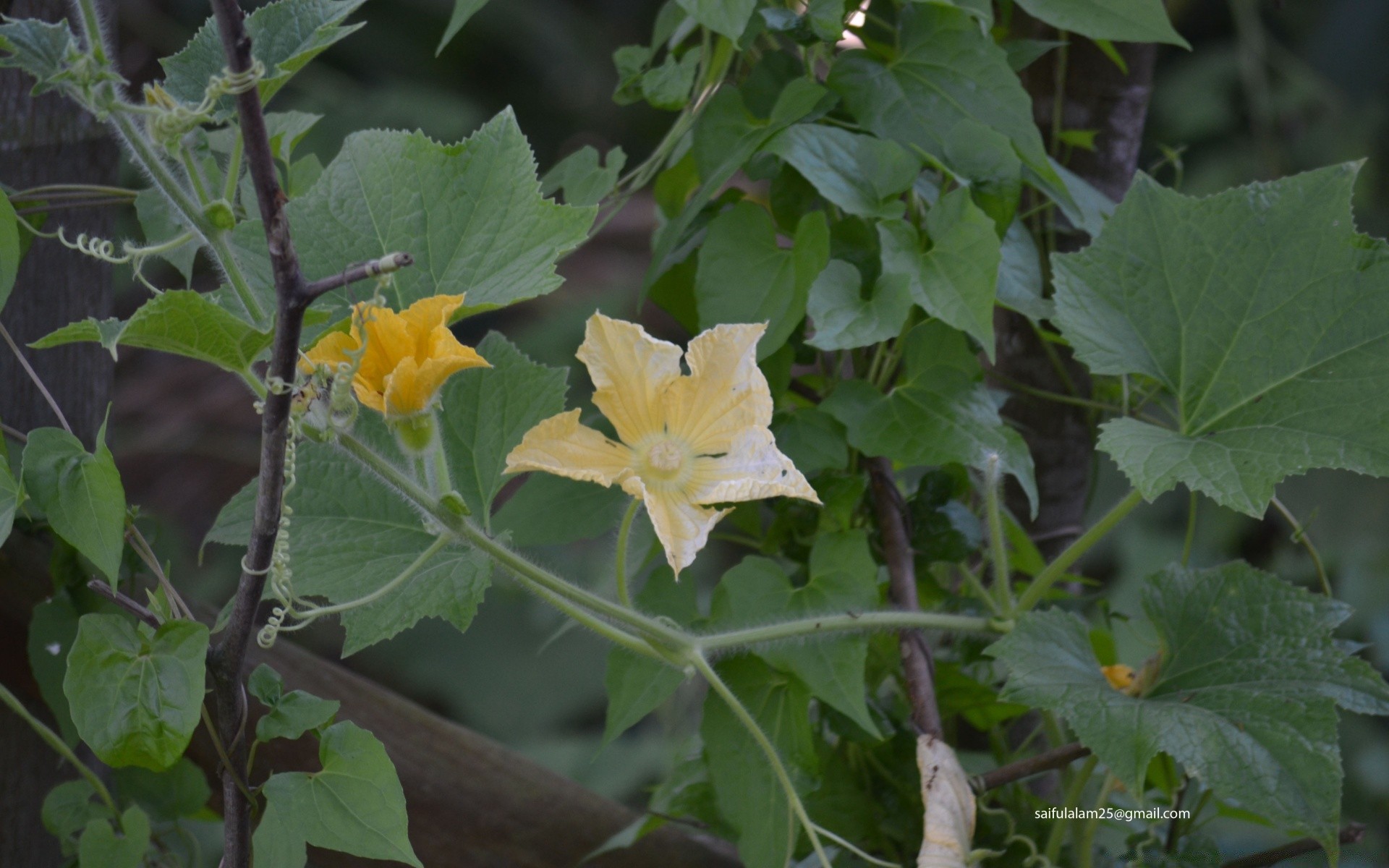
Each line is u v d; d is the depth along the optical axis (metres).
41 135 1.54
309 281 1.40
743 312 1.49
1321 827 1.39
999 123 1.51
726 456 1.40
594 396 1.39
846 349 1.49
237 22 1.27
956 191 1.47
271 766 1.53
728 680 1.49
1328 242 1.45
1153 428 1.46
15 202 1.50
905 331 1.52
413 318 1.35
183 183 1.38
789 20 1.50
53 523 1.38
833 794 1.55
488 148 1.41
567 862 1.57
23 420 1.55
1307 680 1.43
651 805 1.55
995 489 1.48
